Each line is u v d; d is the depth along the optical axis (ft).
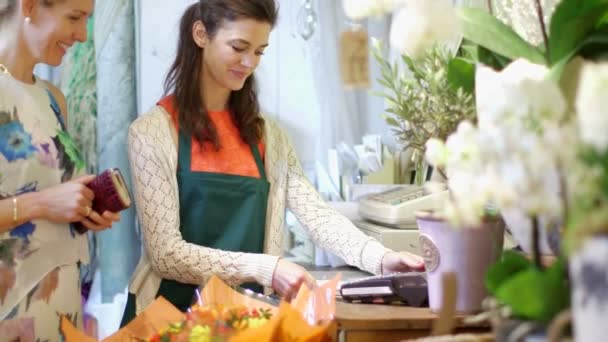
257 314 4.99
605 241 2.51
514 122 2.81
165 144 7.80
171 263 7.47
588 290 2.58
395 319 4.66
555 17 4.11
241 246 7.98
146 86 10.75
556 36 4.17
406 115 5.55
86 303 10.25
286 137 8.73
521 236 4.35
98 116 10.08
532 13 5.71
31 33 6.89
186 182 7.85
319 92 10.92
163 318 5.46
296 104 11.34
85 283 10.29
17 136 6.71
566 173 2.68
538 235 3.36
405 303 5.19
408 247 8.25
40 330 6.82
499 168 2.79
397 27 3.06
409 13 3.03
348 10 3.18
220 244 7.94
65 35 6.98
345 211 9.64
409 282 5.08
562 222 3.14
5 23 6.91
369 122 11.13
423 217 4.64
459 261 4.50
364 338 4.68
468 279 4.49
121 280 10.07
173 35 10.70
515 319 3.19
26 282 6.73
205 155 7.99
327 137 10.91
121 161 10.11
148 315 5.49
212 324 4.78
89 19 9.94
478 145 2.85
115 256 10.06
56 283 6.98
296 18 11.07
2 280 6.61
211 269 7.34
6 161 6.64
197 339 4.64
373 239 7.63
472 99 5.20
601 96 2.36
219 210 7.95
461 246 4.48
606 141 2.39
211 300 5.64
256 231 8.14
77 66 9.98
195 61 8.09
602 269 2.52
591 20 4.13
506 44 4.46
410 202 8.28
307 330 4.58
